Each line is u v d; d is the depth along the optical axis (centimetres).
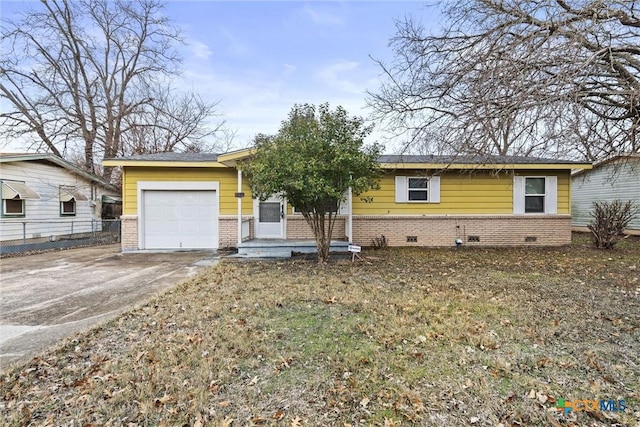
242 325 406
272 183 732
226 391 271
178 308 473
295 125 765
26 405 255
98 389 274
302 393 268
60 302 530
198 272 757
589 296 523
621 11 523
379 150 820
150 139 2347
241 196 1012
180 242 1145
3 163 1216
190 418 239
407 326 399
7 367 312
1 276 730
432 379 285
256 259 920
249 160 893
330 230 851
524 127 582
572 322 409
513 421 232
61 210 1500
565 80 507
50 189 1434
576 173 1758
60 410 250
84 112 2123
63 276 727
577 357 320
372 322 414
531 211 1218
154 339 370
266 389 273
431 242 1195
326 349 341
